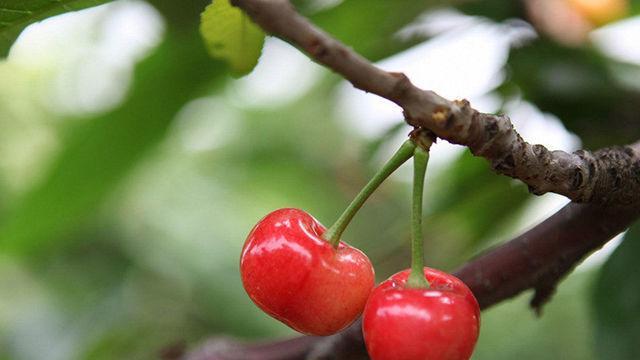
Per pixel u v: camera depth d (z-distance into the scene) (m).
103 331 0.62
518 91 0.43
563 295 0.57
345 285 0.30
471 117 0.27
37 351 0.62
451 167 0.45
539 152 0.28
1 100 0.72
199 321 0.65
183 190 0.71
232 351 0.40
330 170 0.77
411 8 0.44
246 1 0.24
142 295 0.65
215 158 0.75
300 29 0.24
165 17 0.44
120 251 0.65
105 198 0.50
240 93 0.69
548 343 0.58
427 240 0.47
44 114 0.73
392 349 0.29
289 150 0.76
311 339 0.38
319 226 0.31
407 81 0.26
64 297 0.64
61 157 0.48
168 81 0.46
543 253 0.34
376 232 0.76
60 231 0.51
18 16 0.32
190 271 0.66
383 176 0.30
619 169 0.29
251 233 0.31
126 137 0.47
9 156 0.72
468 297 0.30
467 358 0.29
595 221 0.33
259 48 0.33
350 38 0.45
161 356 0.42
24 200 0.49
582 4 0.43
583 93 0.41
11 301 0.64
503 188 0.44
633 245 0.38
